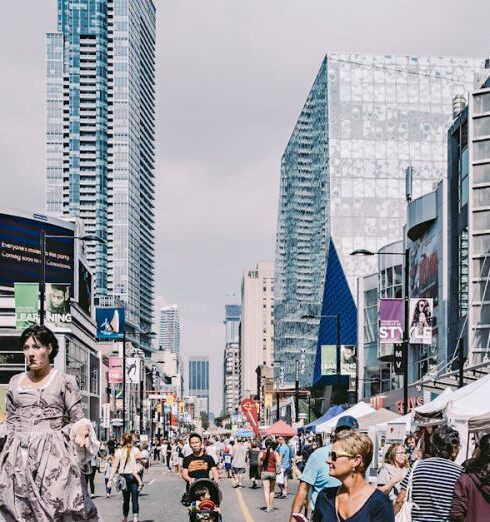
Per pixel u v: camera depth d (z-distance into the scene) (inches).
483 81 2719.0
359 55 5083.7
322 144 5191.9
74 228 3494.1
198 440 581.9
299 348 5876.0
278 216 7322.8
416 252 3063.5
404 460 482.9
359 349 3912.4
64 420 200.8
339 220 4943.4
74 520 194.2
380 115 5049.2
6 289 3184.1
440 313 2721.5
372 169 5004.9
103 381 4424.2
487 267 2363.4
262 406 6614.2
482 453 283.9
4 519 191.8
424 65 5123.0
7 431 199.0
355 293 4827.8
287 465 1352.1
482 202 2410.2
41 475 189.9
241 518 938.1
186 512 1008.2
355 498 228.4
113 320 3068.4
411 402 2121.1
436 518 307.0
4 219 3206.2
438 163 5036.9
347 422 357.4
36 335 200.2
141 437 2016.5
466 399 700.0
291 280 6323.8
